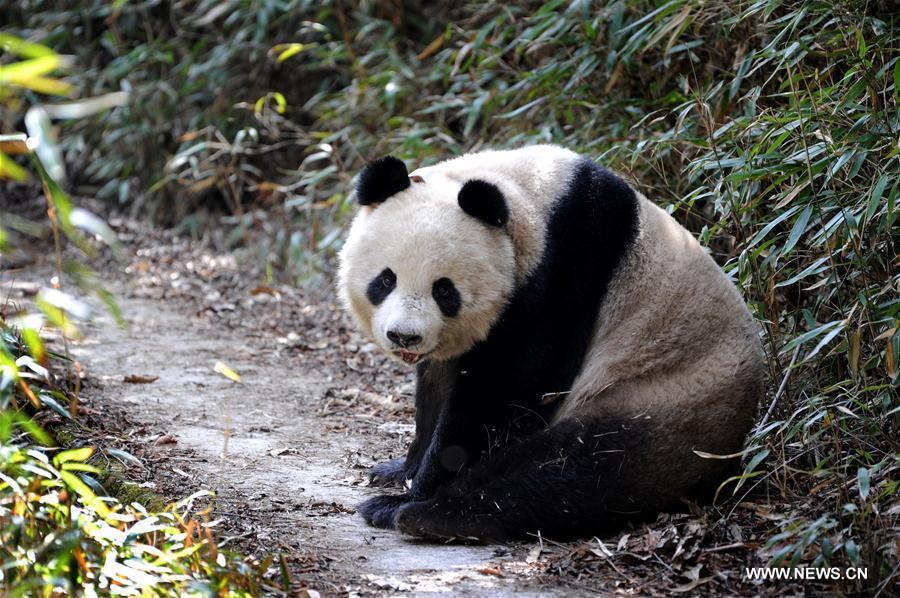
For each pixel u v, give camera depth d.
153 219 18.67
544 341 7.36
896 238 7.93
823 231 7.59
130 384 10.28
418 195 7.43
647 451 6.79
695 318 7.21
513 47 13.50
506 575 6.20
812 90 9.05
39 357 5.79
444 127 14.73
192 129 18.58
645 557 6.34
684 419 6.87
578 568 6.29
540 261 7.32
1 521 5.52
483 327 7.25
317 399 10.33
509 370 7.39
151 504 6.85
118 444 8.17
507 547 6.77
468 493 6.93
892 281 7.44
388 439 9.18
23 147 5.44
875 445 7.40
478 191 7.03
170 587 5.42
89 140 20.11
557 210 7.42
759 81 10.15
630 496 6.79
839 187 8.29
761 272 8.45
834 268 7.53
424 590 5.92
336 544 6.71
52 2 20.91
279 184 18.50
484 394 7.43
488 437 7.44
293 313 13.90
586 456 6.80
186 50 19.20
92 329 12.56
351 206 14.45
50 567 5.19
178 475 7.72
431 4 18.39
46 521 5.71
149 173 19.17
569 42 12.27
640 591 5.95
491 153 8.12
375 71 16.70
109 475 7.35
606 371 7.23
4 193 18.83
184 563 5.67
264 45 18.52
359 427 9.50
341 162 15.20
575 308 7.42
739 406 7.02
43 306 5.46
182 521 5.91
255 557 6.23
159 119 18.88
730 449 7.00
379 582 6.00
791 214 7.85
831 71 9.27
